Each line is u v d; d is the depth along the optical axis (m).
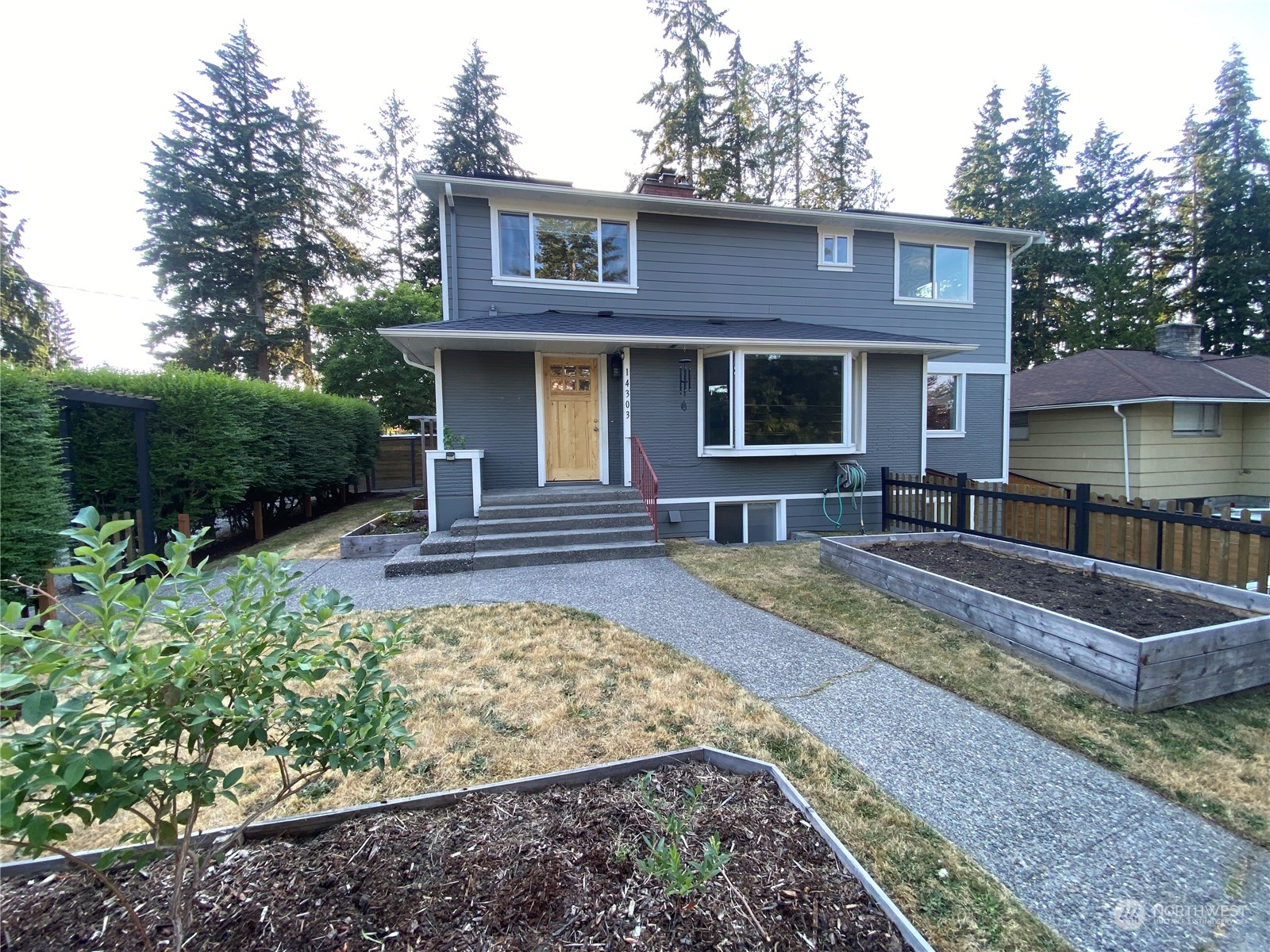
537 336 7.47
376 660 1.86
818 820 2.04
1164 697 3.20
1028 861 2.10
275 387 10.79
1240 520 4.49
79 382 6.75
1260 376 12.19
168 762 1.59
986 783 2.56
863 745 2.86
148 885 1.74
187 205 21.38
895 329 10.78
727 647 4.17
